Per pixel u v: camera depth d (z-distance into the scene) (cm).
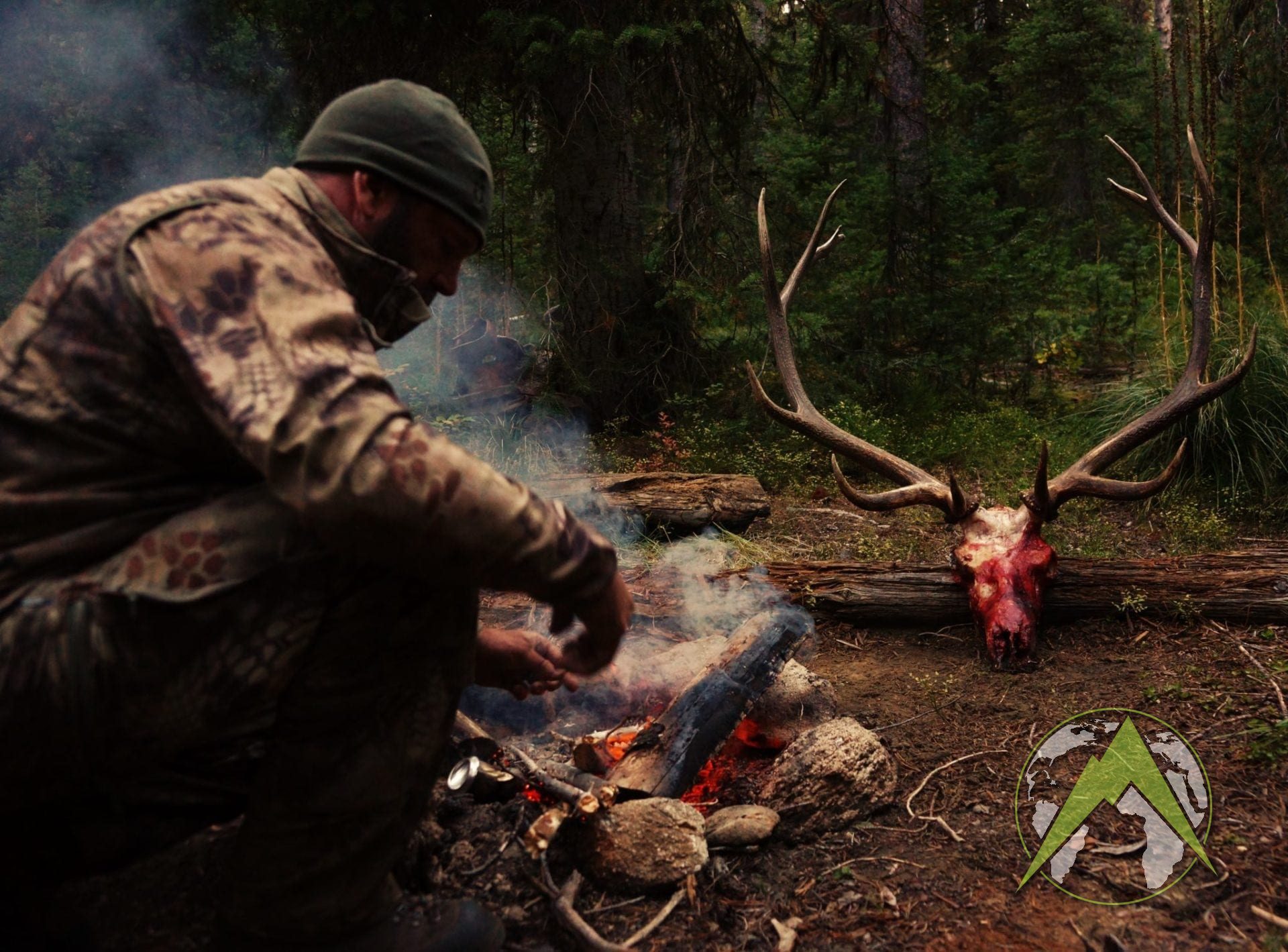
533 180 724
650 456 675
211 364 139
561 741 283
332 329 146
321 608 157
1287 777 260
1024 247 847
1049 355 900
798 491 608
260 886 172
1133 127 1086
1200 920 210
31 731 148
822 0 796
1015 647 347
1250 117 905
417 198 171
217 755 181
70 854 173
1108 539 505
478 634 213
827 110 834
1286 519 515
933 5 1350
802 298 760
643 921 213
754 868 231
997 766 281
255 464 138
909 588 391
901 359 775
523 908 214
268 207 158
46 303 152
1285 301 727
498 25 650
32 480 150
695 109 724
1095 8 1077
